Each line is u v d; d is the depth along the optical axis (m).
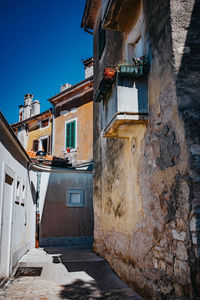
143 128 4.43
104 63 7.92
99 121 8.33
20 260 6.83
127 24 5.57
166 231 3.47
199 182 2.93
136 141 4.76
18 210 6.67
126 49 5.60
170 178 3.41
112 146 6.61
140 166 4.52
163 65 3.70
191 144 3.07
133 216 4.81
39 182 10.30
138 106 4.23
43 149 16.53
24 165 7.68
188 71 3.37
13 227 5.95
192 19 3.55
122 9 5.17
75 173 11.24
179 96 3.27
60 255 7.68
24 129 17.95
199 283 2.71
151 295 3.83
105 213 7.10
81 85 13.67
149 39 4.29
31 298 4.27
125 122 4.30
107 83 4.65
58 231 10.49
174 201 3.29
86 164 12.57
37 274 5.70
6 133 5.05
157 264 3.70
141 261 4.30
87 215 11.04
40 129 16.83
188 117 3.18
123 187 5.55
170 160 3.43
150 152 4.09
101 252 7.38
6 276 5.27
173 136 3.38
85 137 13.34
